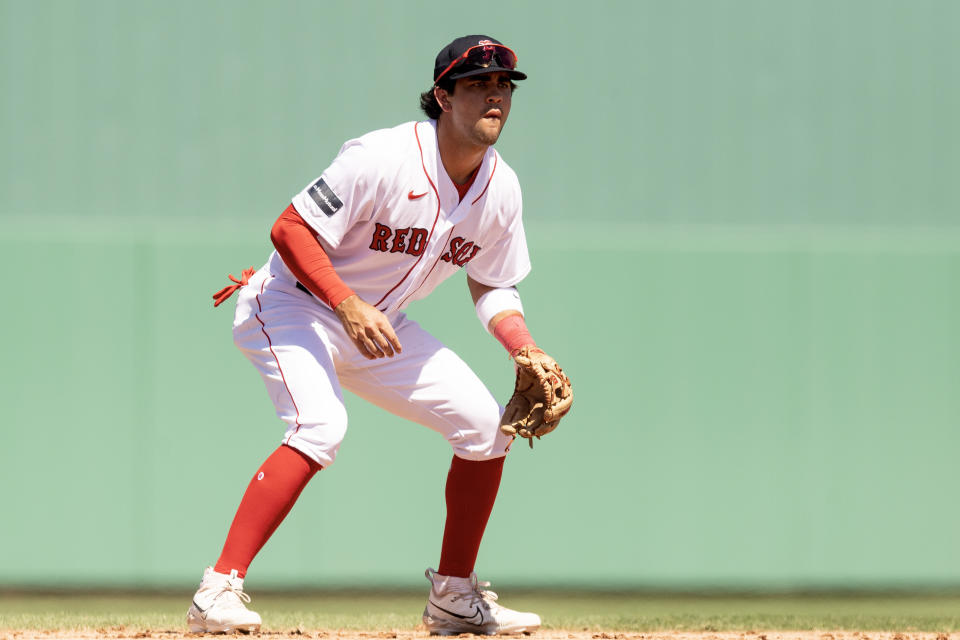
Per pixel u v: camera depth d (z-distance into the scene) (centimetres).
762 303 2303
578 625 1580
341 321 1130
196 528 2245
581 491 2281
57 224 2342
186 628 1385
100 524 2239
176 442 2252
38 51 2358
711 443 2291
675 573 2273
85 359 2250
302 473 1138
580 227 2372
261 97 2377
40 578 2225
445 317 2270
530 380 1237
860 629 1590
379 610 2002
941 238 2339
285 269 1216
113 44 2367
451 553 1280
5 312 2247
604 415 2289
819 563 2281
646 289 2302
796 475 2289
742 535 2284
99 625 1469
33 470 2236
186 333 2262
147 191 2362
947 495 2286
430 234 1197
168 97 2369
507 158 2377
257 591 2252
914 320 2305
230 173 2369
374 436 2264
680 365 2298
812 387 2298
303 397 1150
